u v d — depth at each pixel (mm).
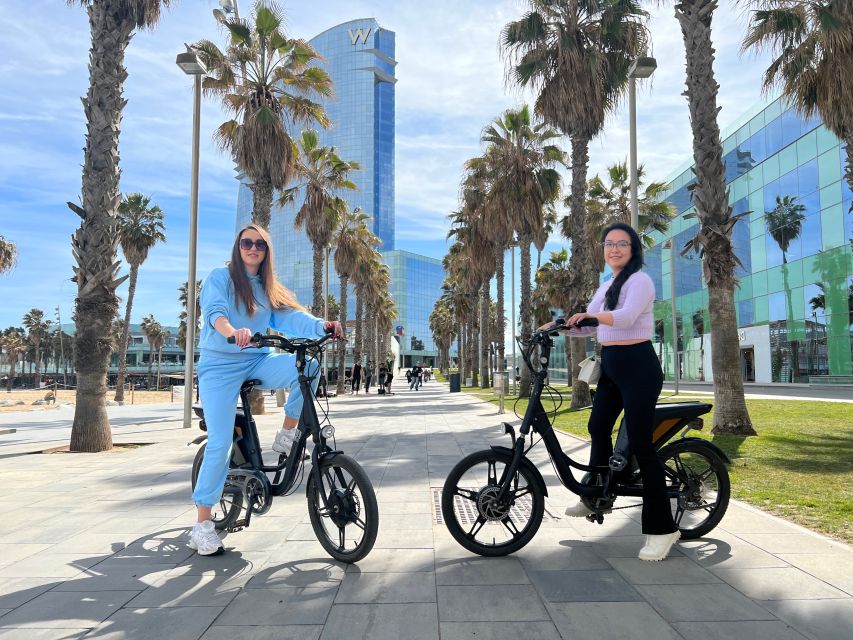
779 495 4750
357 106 140875
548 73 15422
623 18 15086
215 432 3416
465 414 14727
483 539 3670
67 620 2541
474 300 39656
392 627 2441
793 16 11164
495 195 21781
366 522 3166
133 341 107188
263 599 2758
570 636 2344
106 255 8523
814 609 2557
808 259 29062
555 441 3459
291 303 3824
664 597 2725
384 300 60156
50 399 33219
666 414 3459
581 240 15164
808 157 28828
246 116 15406
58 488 5520
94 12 8664
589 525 4031
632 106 12133
